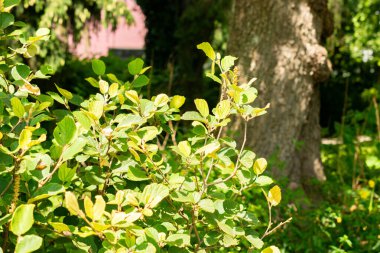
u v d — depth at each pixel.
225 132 5.91
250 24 6.21
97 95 2.34
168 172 2.22
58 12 8.02
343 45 15.27
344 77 15.48
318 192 6.05
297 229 4.39
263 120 6.06
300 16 6.15
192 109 11.32
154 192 1.84
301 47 6.15
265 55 6.14
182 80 11.46
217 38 12.13
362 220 4.70
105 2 8.64
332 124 15.23
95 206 1.63
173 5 12.73
